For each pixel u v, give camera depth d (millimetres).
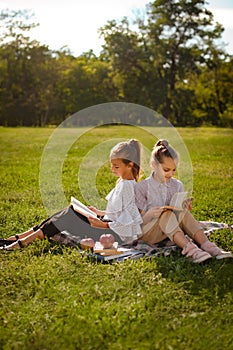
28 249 4684
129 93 44000
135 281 3900
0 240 4941
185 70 43812
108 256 4453
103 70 45125
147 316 3346
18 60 45781
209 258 4281
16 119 43688
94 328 3191
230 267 4172
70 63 46125
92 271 4133
